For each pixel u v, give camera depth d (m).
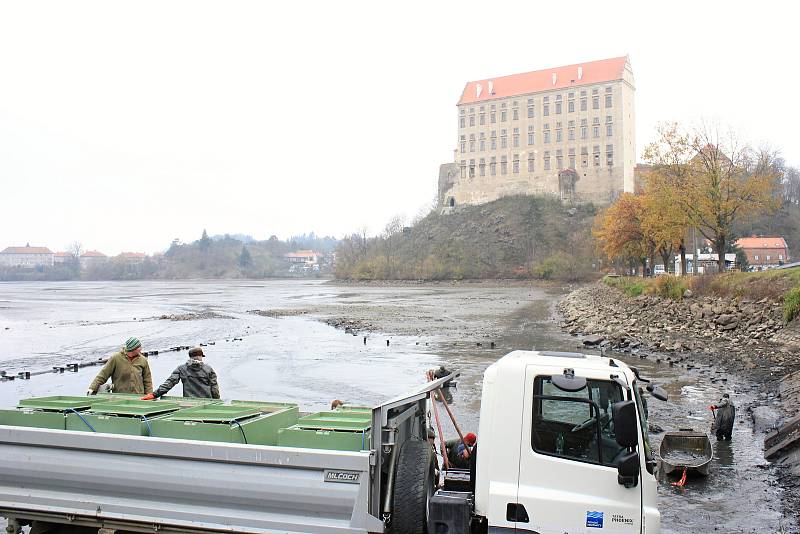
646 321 40.31
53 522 6.91
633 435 6.16
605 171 166.25
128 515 6.63
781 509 10.41
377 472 6.31
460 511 6.48
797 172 146.25
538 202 171.50
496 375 6.84
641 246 75.50
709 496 11.10
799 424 13.74
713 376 23.62
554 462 6.55
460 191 188.62
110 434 6.84
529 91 176.12
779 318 30.94
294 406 8.20
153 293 139.25
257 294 125.88
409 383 24.14
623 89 165.12
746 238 126.12
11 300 109.75
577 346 33.91
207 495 6.48
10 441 7.00
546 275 145.38
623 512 6.39
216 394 11.84
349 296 109.94
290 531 6.27
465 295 105.00
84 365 30.73
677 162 53.66
